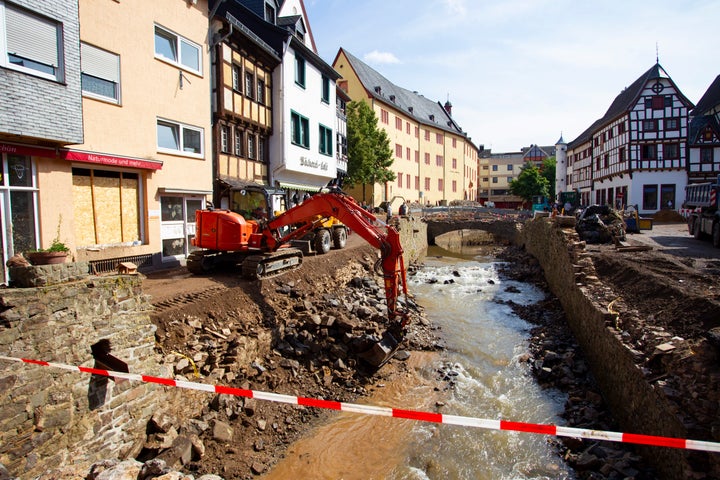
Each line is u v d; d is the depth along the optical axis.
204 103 14.76
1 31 8.02
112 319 6.12
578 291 11.97
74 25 9.31
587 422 8.07
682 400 5.77
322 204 11.09
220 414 7.39
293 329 10.09
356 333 10.53
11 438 4.87
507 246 36.00
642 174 38.59
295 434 7.63
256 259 11.23
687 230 26.12
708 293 8.86
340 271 15.48
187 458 6.51
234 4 20.34
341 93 30.69
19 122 8.31
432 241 39.03
